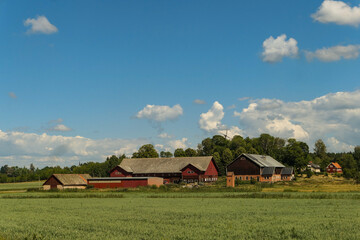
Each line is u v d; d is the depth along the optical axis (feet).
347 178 422.00
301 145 609.83
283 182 363.97
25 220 130.82
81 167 622.54
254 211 149.28
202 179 396.16
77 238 97.76
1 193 297.53
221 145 609.42
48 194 260.42
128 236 99.09
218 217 132.57
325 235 97.35
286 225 112.68
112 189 303.48
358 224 113.39
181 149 565.53
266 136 628.28
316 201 190.70
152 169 414.62
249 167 408.46
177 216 135.95
